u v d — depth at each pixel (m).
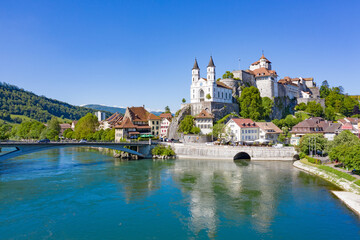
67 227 44.56
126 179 76.94
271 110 180.88
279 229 43.94
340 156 77.88
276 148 110.31
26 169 91.56
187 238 41.03
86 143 103.44
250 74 192.25
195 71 171.00
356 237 41.16
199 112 160.50
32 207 53.28
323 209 52.00
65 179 76.50
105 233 42.53
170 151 123.12
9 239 40.28
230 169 91.62
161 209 52.75
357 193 60.06
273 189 65.50
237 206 54.06
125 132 152.38
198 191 64.44
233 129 137.50
